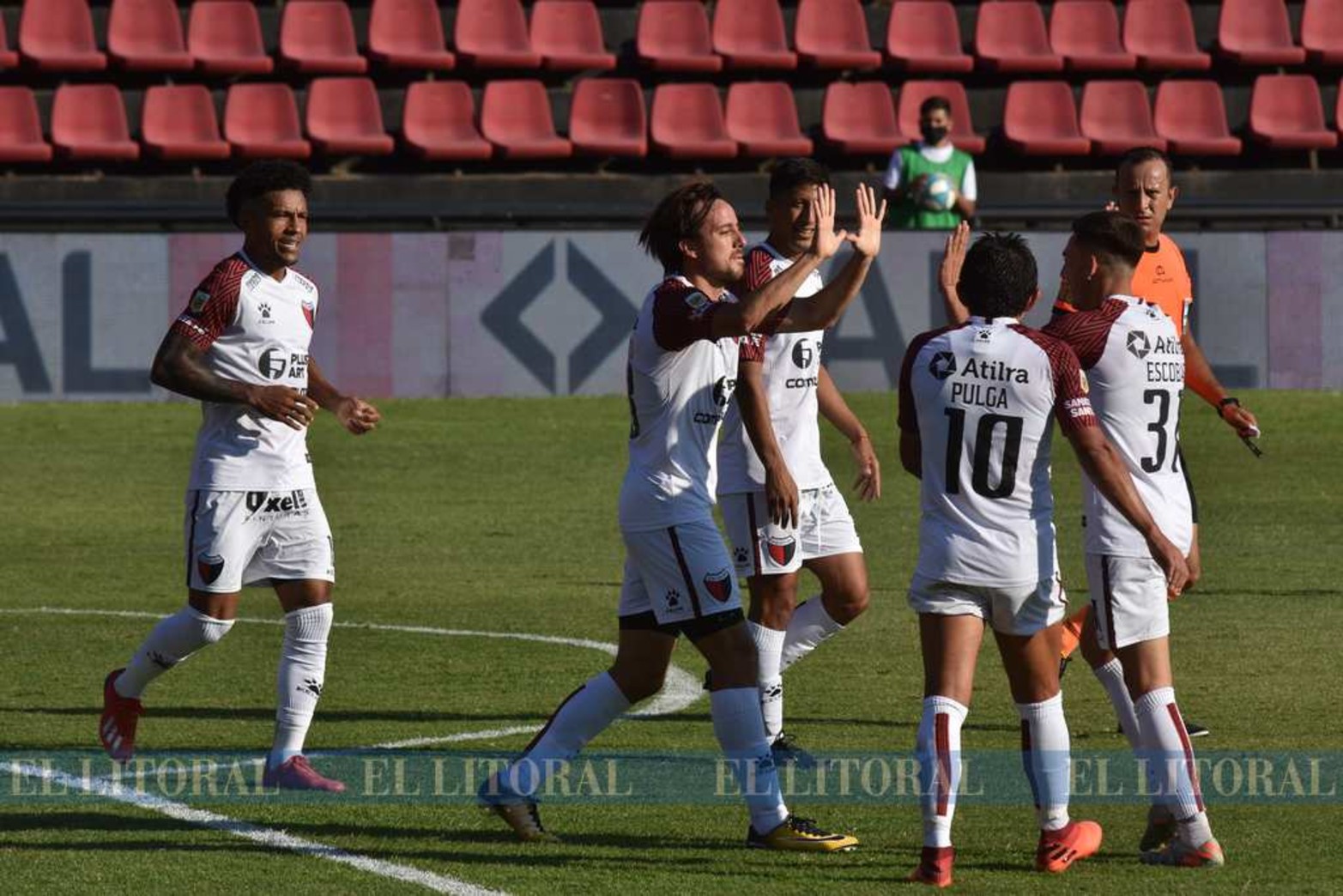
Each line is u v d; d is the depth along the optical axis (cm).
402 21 8256
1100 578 2116
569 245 6550
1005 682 3161
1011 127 8025
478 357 6531
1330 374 6569
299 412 2402
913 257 6462
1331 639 3488
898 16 8381
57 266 6431
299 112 8038
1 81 8025
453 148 7725
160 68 7988
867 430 6044
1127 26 8400
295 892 1955
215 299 2442
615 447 5959
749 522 2608
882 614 3822
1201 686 3081
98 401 6475
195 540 2472
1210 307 6544
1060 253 6519
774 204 2577
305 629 2467
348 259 6469
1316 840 2170
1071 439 2005
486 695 3062
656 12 8325
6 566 4397
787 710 2950
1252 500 5219
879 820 2291
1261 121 8075
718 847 2152
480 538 4753
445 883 1984
